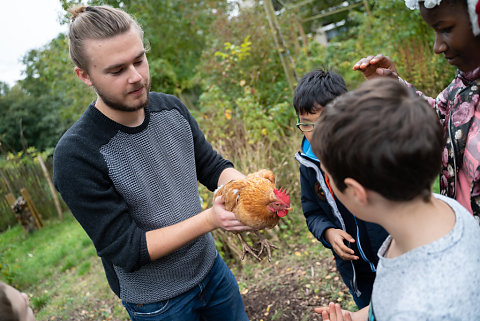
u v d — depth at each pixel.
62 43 7.84
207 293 1.91
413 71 6.19
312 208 2.06
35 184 9.59
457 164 1.33
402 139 0.77
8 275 5.46
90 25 1.40
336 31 15.02
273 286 3.54
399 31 6.44
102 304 4.36
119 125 1.59
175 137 1.78
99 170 1.54
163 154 1.72
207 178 2.05
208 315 2.00
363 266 1.95
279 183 4.59
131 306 1.82
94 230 1.53
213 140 4.86
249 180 1.70
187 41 10.95
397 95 0.82
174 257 1.73
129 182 1.61
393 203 0.84
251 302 3.41
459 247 0.81
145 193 1.65
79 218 1.54
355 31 9.91
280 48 6.35
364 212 0.91
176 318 1.79
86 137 1.53
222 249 4.45
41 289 5.38
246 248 1.97
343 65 8.09
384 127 0.78
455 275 0.78
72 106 8.98
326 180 1.84
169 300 1.77
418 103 0.81
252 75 6.21
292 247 4.16
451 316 0.76
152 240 1.53
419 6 1.16
